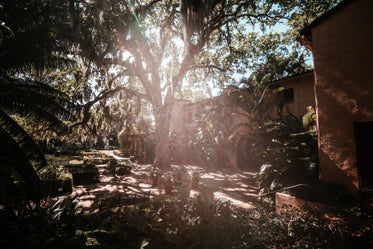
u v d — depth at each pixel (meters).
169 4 13.49
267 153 6.66
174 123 22.14
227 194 7.37
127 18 10.72
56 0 7.14
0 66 5.24
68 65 6.89
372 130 4.54
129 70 13.37
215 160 14.10
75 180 9.61
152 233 2.21
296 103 11.62
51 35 5.88
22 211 2.58
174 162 16.92
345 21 5.09
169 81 15.75
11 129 4.98
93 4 9.30
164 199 3.60
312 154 6.13
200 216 2.85
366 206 4.16
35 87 6.30
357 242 2.56
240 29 16.78
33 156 5.70
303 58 14.93
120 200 5.37
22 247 1.70
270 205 5.32
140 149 19.52
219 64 18.11
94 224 2.52
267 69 9.98
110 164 13.88
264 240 2.77
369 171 4.52
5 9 6.06
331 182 5.04
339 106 5.04
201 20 9.67
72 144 27.88
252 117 8.59
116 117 15.71
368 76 4.68
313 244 2.62
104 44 11.30
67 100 7.00
